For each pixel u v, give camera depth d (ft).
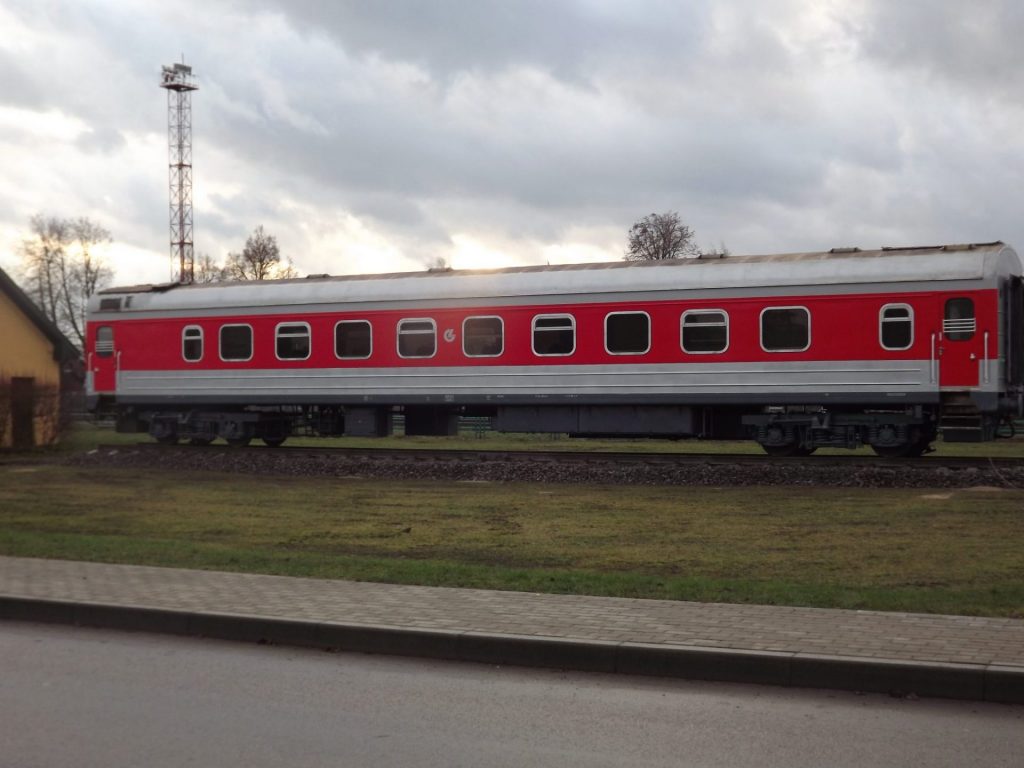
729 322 66.90
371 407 78.69
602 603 28.37
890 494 55.26
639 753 18.45
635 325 69.31
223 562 35.70
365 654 25.38
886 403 63.82
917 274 62.49
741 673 22.68
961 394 61.98
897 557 37.65
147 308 84.69
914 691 21.59
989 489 56.29
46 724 20.01
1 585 31.30
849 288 64.08
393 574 33.22
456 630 25.08
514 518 49.14
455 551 40.40
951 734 19.33
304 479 67.46
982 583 32.63
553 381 71.31
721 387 67.10
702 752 18.51
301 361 78.74
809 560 37.40
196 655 25.27
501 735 19.40
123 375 85.71
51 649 25.84
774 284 65.82
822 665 22.16
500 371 72.64
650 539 42.68
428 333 74.74
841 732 19.48
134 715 20.57
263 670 23.90
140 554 37.50
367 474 69.46
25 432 91.35
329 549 41.11
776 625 25.50
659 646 23.35
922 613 27.09
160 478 68.64
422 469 68.44
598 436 73.36
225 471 73.10
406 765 17.81
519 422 73.82
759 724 19.98
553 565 37.24
